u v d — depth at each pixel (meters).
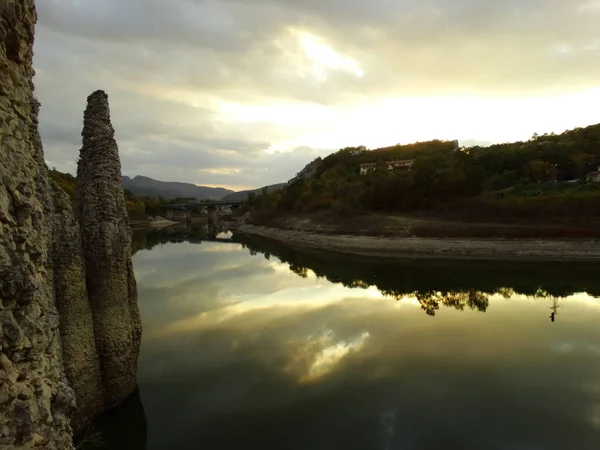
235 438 15.10
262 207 145.12
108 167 14.93
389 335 26.36
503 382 19.64
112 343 14.87
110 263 14.84
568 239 63.28
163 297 35.72
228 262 60.28
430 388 19.02
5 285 5.25
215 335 25.77
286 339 25.27
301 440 15.06
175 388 18.66
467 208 77.06
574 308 33.91
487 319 30.31
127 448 14.70
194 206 197.25
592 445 14.87
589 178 90.19
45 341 6.41
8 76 5.98
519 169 103.81
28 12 6.63
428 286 44.38
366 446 14.75
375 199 92.38
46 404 6.16
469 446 14.81
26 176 6.49
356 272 53.88
